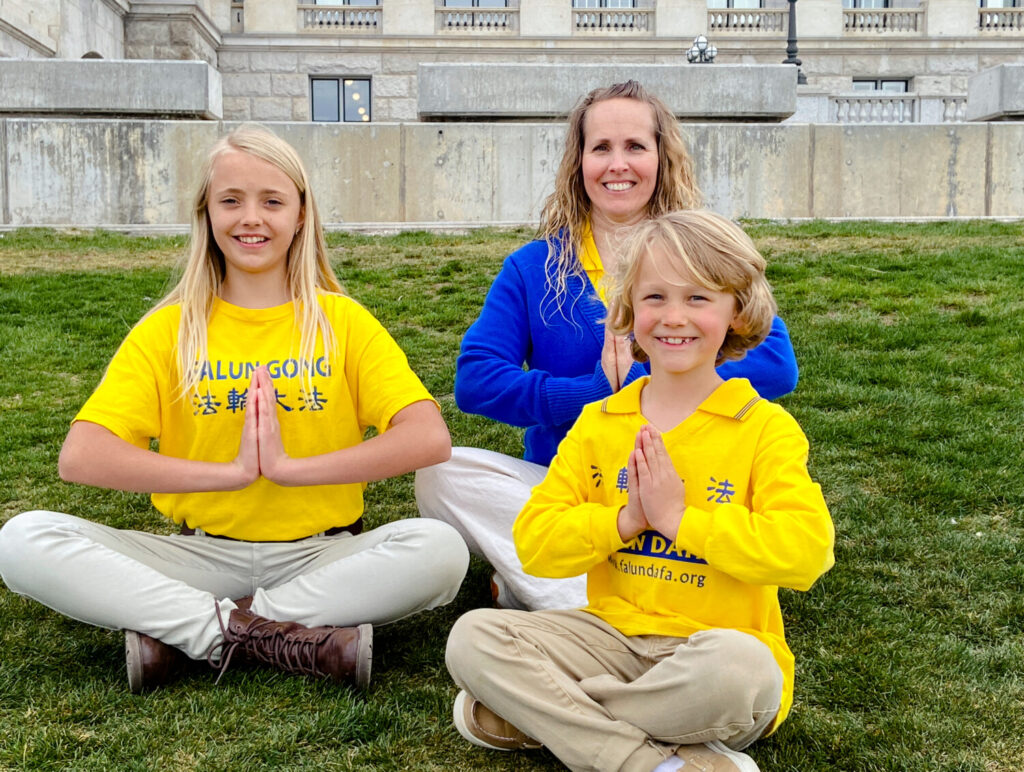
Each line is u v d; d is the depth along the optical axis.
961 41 22.64
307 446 2.68
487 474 2.90
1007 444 4.44
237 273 2.73
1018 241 9.37
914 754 2.18
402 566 2.52
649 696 1.95
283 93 22.00
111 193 10.97
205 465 2.51
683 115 11.80
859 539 3.54
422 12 22.02
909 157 11.44
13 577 2.46
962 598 3.05
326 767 2.12
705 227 2.08
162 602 2.44
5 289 7.90
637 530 2.08
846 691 2.47
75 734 2.23
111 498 4.06
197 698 2.38
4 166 10.86
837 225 10.58
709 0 23.86
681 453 2.14
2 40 14.57
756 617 2.11
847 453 4.46
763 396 2.77
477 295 7.76
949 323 6.59
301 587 2.56
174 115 11.77
